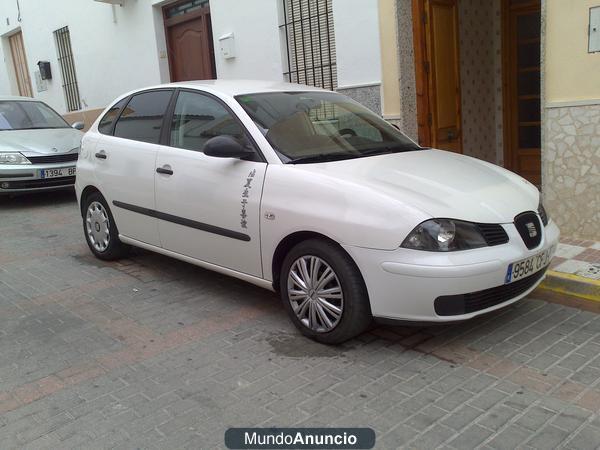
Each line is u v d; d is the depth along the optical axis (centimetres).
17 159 836
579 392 321
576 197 557
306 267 384
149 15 1042
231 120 439
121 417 312
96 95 1232
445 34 712
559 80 547
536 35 769
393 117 704
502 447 276
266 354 376
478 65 777
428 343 384
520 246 362
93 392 338
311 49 807
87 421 309
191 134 469
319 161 408
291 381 342
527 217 378
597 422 293
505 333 396
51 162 857
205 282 515
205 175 441
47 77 1392
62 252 629
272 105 450
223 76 944
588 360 355
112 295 493
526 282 380
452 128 737
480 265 339
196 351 385
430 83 694
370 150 441
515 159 816
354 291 358
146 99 524
